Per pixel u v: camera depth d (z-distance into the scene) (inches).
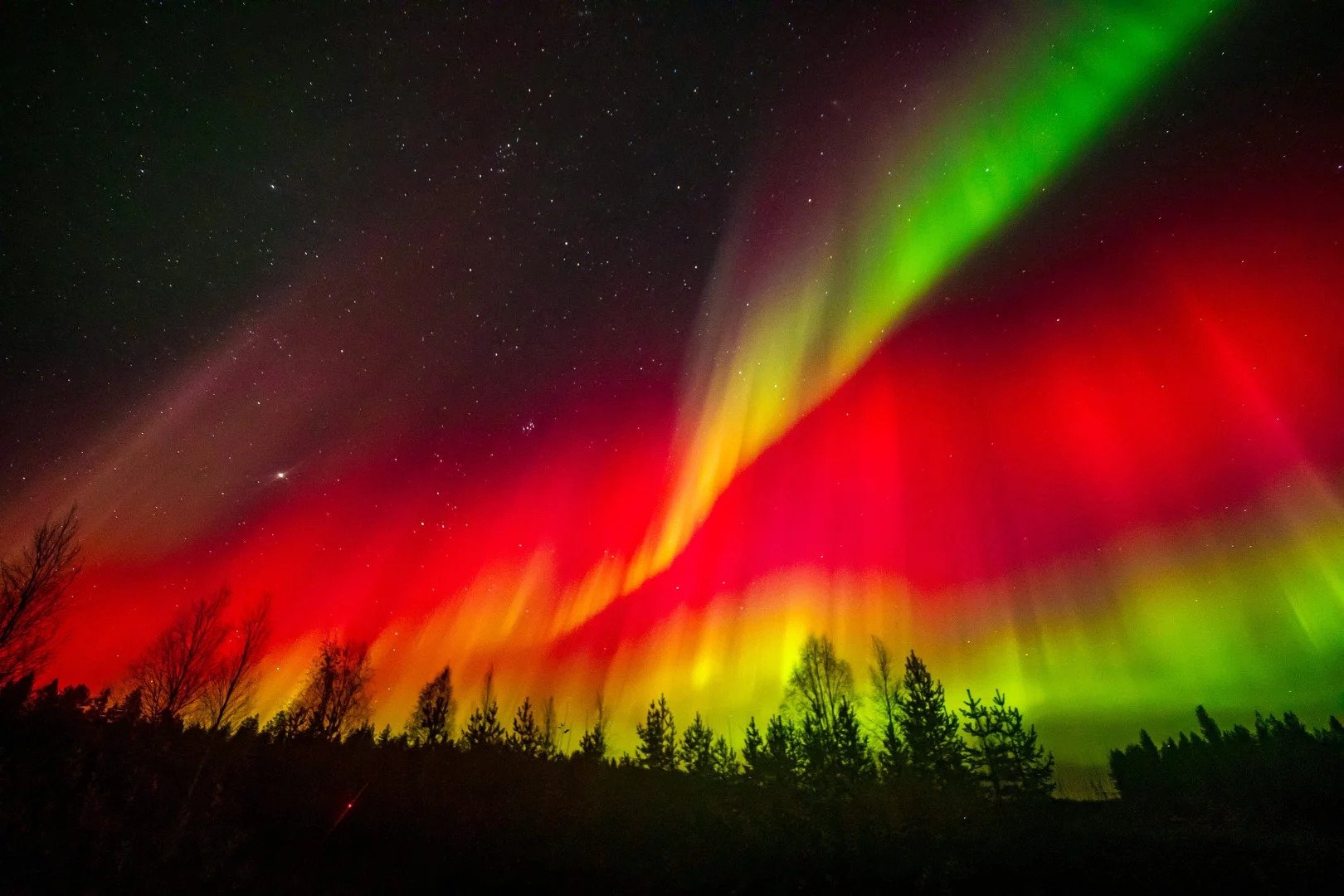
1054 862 766.5
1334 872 730.8
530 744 1320.1
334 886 651.5
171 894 556.1
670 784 1148.5
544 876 730.2
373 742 1267.2
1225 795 1526.8
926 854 782.5
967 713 1232.8
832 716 1401.3
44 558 880.9
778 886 692.7
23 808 596.4
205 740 1005.8
